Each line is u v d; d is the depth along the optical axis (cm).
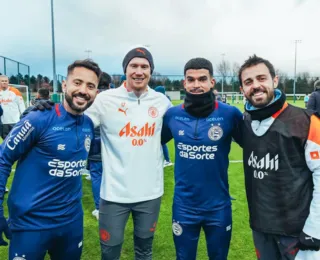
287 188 175
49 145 180
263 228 183
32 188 181
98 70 189
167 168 648
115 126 224
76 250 201
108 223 227
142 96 231
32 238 180
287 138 174
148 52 229
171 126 230
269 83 179
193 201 218
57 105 189
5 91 645
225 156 222
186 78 218
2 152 179
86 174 614
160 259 284
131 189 223
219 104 226
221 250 224
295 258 176
